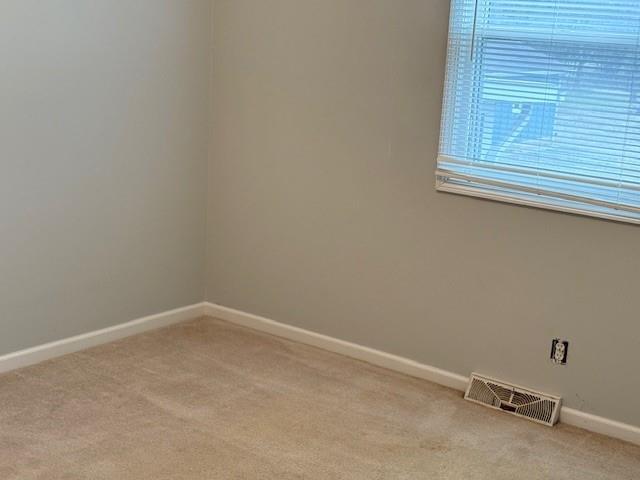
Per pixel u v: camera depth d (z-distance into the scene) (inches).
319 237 159.8
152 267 165.6
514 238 137.3
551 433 132.5
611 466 123.3
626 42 122.1
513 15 131.1
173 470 114.4
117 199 156.2
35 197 143.0
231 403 136.3
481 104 136.4
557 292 134.4
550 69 129.1
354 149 152.4
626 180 125.4
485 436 130.1
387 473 117.1
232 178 169.6
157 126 160.6
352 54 149.6
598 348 132.0
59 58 141.9
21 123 138.6
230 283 174.1
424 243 147.0
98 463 115.2
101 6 146.5
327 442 125.0
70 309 152.3
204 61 166.9
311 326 163.9
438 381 148.8
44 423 126.0
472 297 143.3
